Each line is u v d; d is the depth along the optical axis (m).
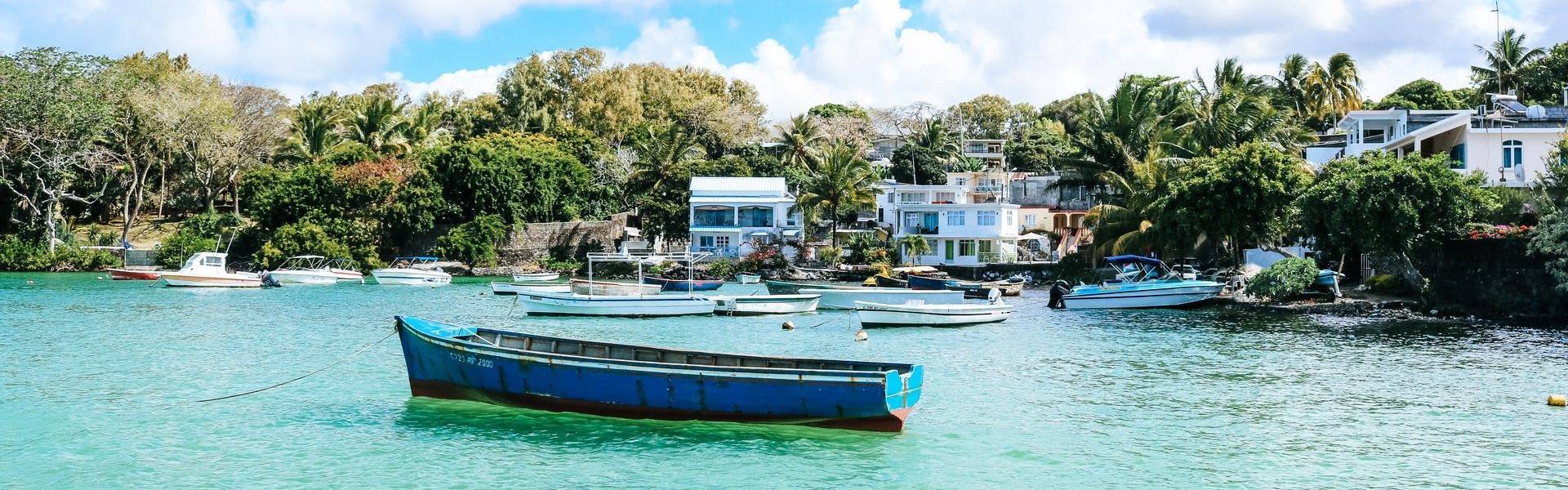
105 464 22.72
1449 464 22.56
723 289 72.25
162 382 32.03
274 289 76.44
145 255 97.81
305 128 112.06
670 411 25.27
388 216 96.69
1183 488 21.14
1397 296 55.38
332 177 99.19
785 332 47.31
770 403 24.61
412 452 23.62
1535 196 50.75
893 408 24.05
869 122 147.75
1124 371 34.22
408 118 120.50
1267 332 44.38
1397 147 72.19
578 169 106.31
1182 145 84.50
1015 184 109.75
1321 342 40.47
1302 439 24.72
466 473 22.05
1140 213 75.81
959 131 146.75
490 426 25.69
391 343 41.50
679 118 131.75
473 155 99.44
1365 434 25.08
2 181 92.31
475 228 96.19
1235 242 64.50
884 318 48.72
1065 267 80.06
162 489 20.97
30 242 94.94
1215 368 34.66
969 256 88.19
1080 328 47.00
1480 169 55.72
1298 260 56.50
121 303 61.91
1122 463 22.84
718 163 109.19
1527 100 86.88
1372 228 49.12
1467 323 45.22
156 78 113.19
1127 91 88.19
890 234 95.62
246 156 109.44
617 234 102.94
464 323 50.94
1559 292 43.62
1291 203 58.44
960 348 40.53
